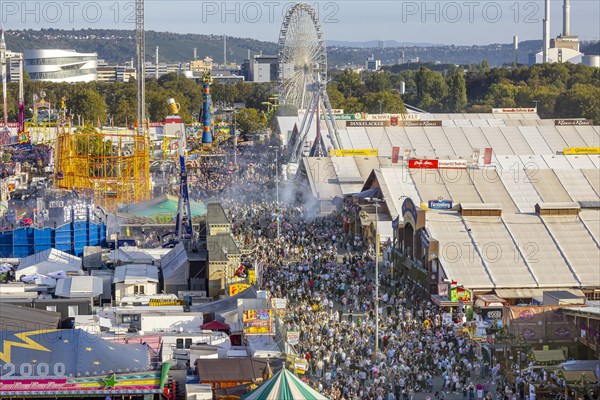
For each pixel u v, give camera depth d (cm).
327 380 16188
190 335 16738
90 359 14600
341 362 17375
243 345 16938
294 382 13162
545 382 15788
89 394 14250
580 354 17775
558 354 16900
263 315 17188
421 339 18275
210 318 18150
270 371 14688
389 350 17588
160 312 18050
